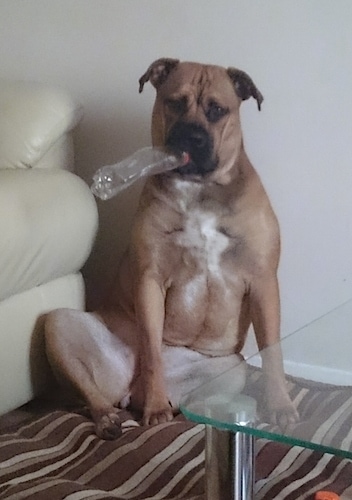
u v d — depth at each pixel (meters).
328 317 1.48
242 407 1.08
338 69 1.70
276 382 1.21
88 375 1.67
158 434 1.55
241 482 1.08
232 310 1.72
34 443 1.56
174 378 1.74
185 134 1.60
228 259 1.67
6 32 2.09
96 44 1.98
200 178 1.62
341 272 1.80
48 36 2.04
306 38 1.72
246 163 1.68
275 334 1.70
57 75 2.05
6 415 1.75
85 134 2.04
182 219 1.65
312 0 1.70
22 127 1.75
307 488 1.34
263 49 1.77
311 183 1.79
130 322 1.77
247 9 1.77
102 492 1.34
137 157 1.65
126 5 1.92
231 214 1.64
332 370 1.30
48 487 1.35
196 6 1.83
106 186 1.69
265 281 1.68
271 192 1.84
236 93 1.66
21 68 2.09
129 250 1.76
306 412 1.12
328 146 1.75
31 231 1.56
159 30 1.89
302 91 1.75
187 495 1.35
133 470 1.44
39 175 1.69
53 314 1.68
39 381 1.75
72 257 1.74
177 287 1.71
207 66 1.64
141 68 1.94
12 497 1.31
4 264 1.51
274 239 1.68
